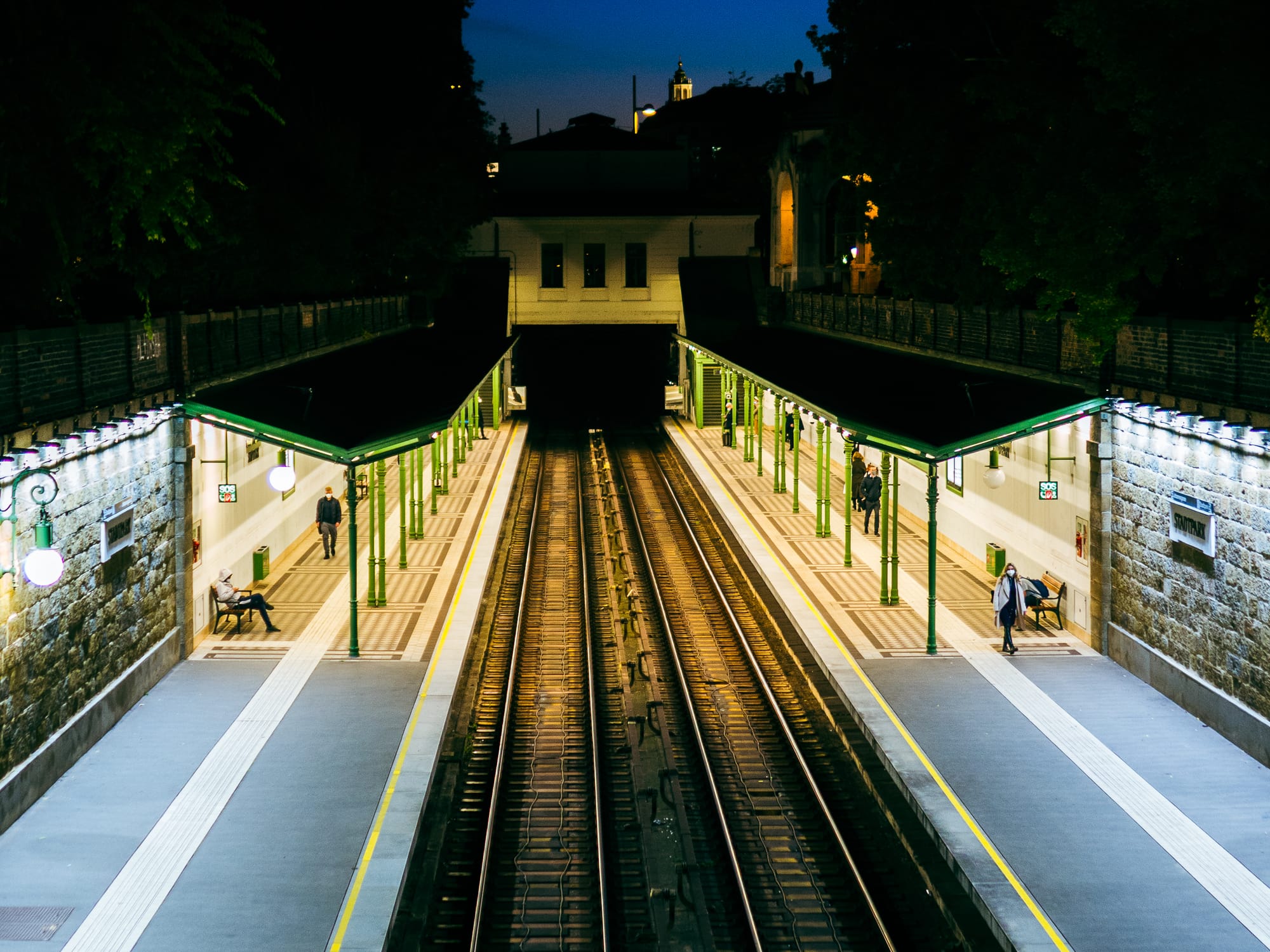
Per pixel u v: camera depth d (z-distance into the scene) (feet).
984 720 52.85
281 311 82.43
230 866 39.37
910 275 85.97
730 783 49.78
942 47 77.15
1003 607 62.28
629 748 53.57
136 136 46.73
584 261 175.63
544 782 49.80
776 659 66.39
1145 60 43.27
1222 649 50.60
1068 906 36.73
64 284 49.85
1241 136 40.93
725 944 37.37
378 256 125.29
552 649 69.15
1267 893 37.47
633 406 187.73
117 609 53.36
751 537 92.84
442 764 51.34
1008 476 75.51
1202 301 64.13
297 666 61.05
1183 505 53.21
